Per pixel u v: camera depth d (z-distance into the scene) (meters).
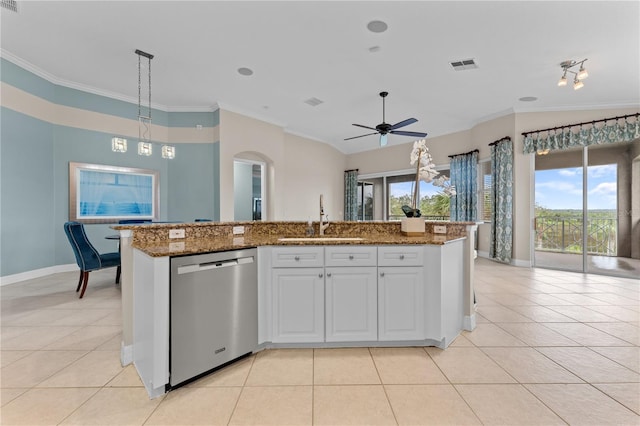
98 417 1.44
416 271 2.17
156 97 4.96
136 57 3.65
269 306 2.12
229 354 1.90
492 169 5.61
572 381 1.75
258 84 4.36
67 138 4.53
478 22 2.84
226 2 2.62
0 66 3.73
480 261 5.68
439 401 1.56
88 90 4.65
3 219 3.83
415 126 6.38
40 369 1.89
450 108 5.28
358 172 8.66
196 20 2.88
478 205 6.14
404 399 1.58
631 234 4.68
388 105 5.16
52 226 4.44
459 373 1.84
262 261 2.11
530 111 5.17
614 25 2.86
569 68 3.76
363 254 2.16
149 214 5.25
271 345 2.18
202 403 1.55
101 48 3.46
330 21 2.86
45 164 4.32
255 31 3.04
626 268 4.70
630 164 4.68
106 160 4.85
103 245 4.84
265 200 6.21
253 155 5.99
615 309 3.04
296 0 2.58
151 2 2.64
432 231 2.77
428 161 2.64
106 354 2.09
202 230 2.36
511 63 3.64
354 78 4.12
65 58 3.74
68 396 1.61
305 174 7.32
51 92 4.37
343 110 5.45
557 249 5.16
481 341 2.30
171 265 1.64
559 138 4.93
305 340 2.13
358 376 1.81
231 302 1.92
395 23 2.88
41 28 3.08
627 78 3.99
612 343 2.26
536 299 3.39
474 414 1.46
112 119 4.89
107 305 3.11
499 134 5.57
